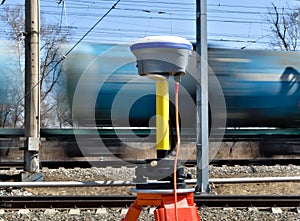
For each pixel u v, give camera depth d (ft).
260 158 59.77
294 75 57.82
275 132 60.59
